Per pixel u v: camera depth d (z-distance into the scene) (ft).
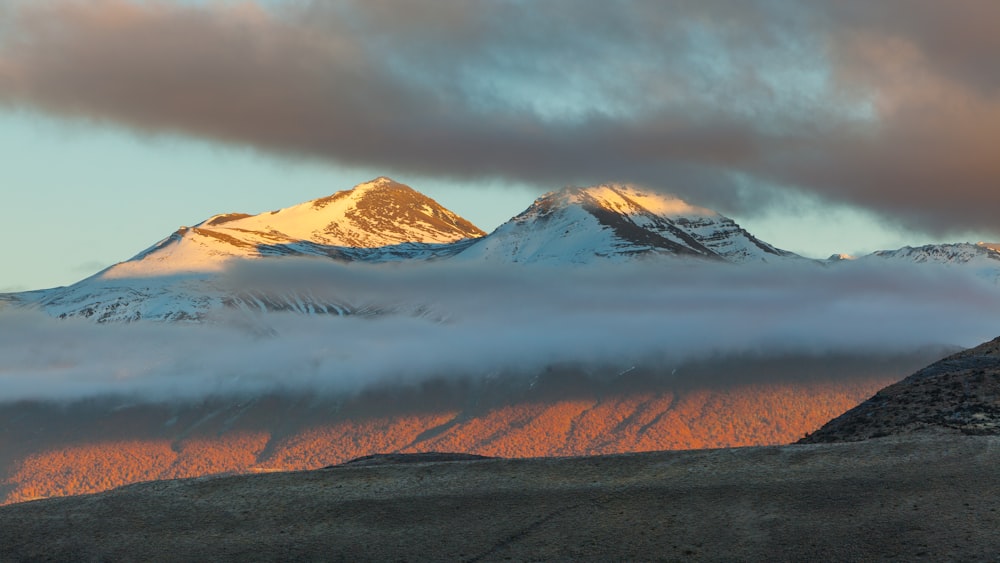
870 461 209.87
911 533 178.40
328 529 205.87
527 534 196.54
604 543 190.08
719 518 193.57
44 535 211.41
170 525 212.84
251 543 202.80
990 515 180.04
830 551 177.78
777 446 226.38
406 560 192.03
